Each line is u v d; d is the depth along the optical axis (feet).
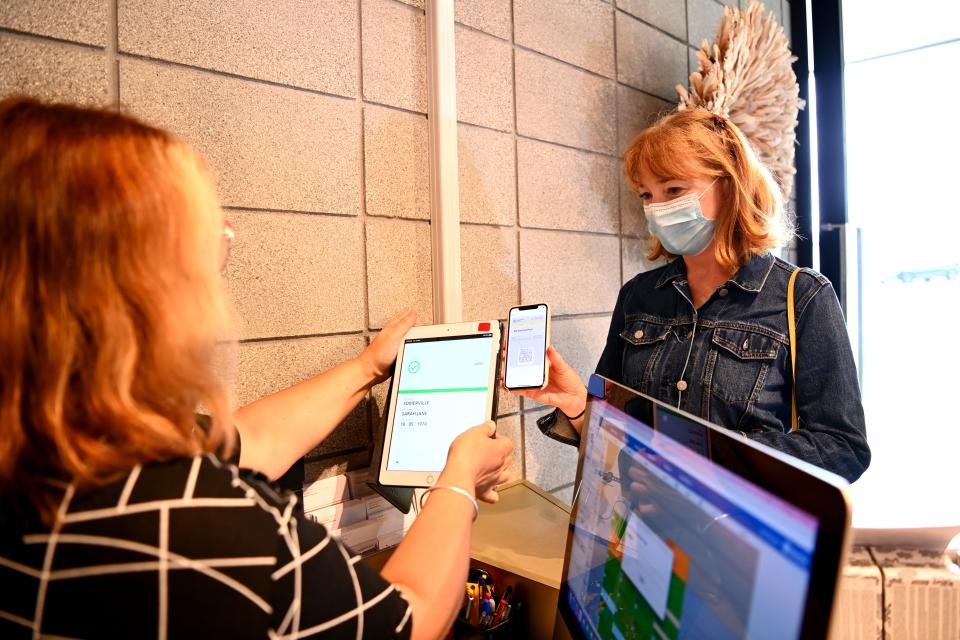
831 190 7.84
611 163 5.95
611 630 1.85
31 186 1.35
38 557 1.27
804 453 3.23
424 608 1.70
